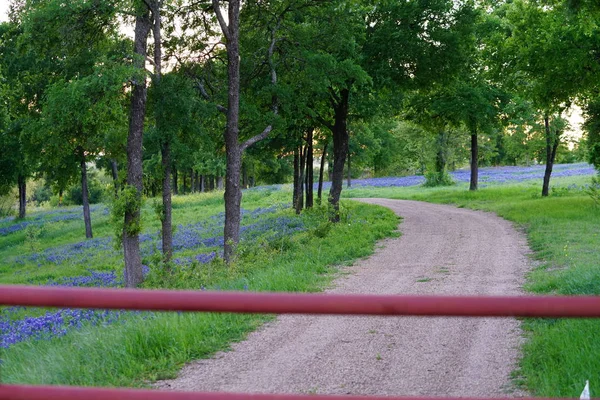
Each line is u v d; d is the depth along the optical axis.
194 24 22.56
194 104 20.47
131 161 19.67
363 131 44.00
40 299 1.51
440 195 45.53
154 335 8.14
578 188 41.38
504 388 6.45
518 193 41.00
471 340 8.37
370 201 44.28
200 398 1.70
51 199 93.88
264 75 24.19
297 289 12.57
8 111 32.03
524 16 25.92
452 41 25.83
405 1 26.30
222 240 30.91
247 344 8.60
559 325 8.00
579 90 25.31
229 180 20.81
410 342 8.45
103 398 1.69
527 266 14.76
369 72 26.39
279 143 33.06
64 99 17.41
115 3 18.33
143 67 18.70
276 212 40.22
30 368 7.18
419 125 41.25
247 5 23.56
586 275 10.80
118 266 28.62
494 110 37.81
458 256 17.27
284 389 6.77
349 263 16.59
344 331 9.13
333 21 24.02
